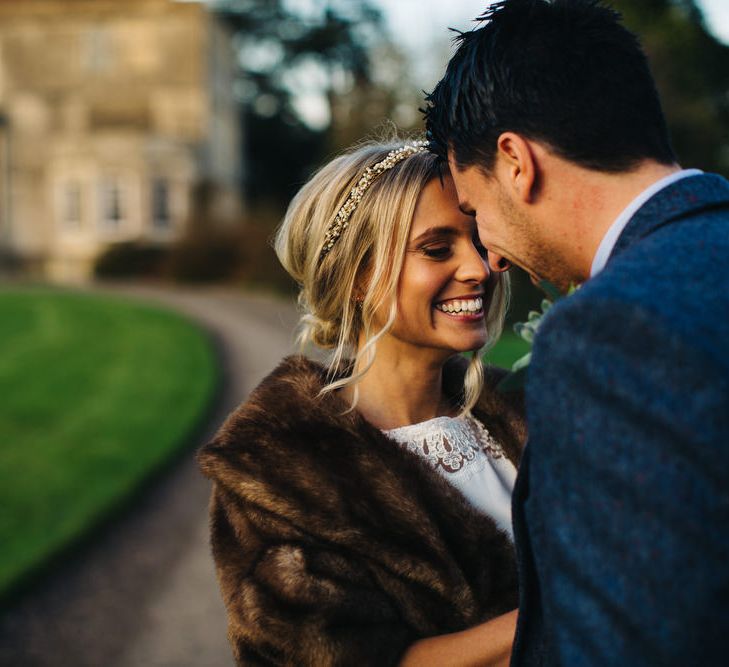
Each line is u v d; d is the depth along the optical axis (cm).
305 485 117
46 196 2511
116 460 566
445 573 117
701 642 64
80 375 911
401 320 134
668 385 68
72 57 2544
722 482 65
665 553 65
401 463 124
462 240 131
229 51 2886
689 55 1495
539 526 80
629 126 89
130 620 342
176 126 2536
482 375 150
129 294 1823
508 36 94
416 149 133
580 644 70
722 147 1460
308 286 139
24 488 511
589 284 78
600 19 92
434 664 111
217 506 127
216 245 2097
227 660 307
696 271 75
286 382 130
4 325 1314
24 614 347
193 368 923
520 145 92
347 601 111
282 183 3397
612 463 69
